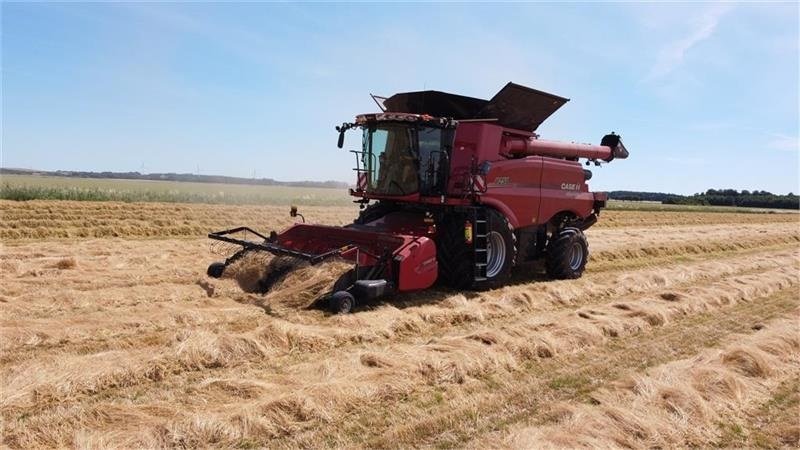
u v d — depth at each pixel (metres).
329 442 3.81
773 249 19.09
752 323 7.59
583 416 4.18
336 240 8.31
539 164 10.05
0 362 4.84
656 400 4.55
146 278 8.28
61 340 5.41
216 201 32.97
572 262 10.84
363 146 9.45
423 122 8.57
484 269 8.66
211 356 5.07
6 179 56.16
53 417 3.85
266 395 4.36
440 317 7.00
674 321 7.61
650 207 54.81
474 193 8.70
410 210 9.72
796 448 4.04
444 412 4.33
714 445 4.05
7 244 12.79
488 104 9.38
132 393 4.38
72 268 8.94
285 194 47.41
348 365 5.02
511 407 4.55
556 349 5.97
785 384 5.26
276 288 7.31
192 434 3.70
